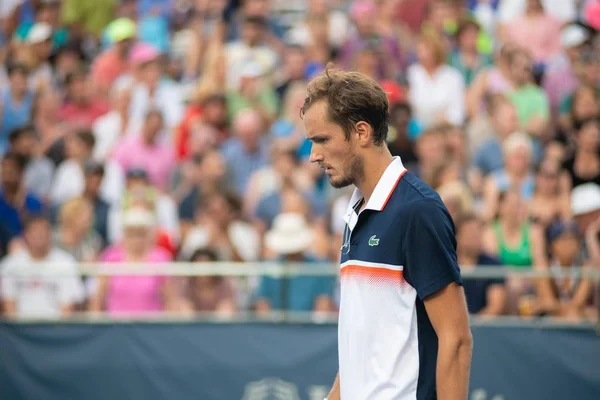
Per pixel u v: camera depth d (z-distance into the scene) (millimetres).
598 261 24547
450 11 39594
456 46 38281
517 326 22844
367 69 35719
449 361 10719
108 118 35750
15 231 30484
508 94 34625
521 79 35250
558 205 28969
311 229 28406
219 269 23859
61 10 43188
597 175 29422
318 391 23141
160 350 23328
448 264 10797
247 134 32938
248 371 23203
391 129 30859
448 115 35438
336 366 23141
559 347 22781
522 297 23078
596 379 22672
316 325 23281
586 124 29891
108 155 34031
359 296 11164
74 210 28094
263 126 35250
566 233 25219
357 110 11148
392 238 10977
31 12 43719
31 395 23391
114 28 39406
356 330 11172
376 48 36844
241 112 34094
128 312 23828
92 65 40781
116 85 37844
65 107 36688
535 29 39062
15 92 36188
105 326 23484
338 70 11492
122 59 39188
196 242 27453
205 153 31125
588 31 38375
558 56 37500
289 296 23547
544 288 23109
